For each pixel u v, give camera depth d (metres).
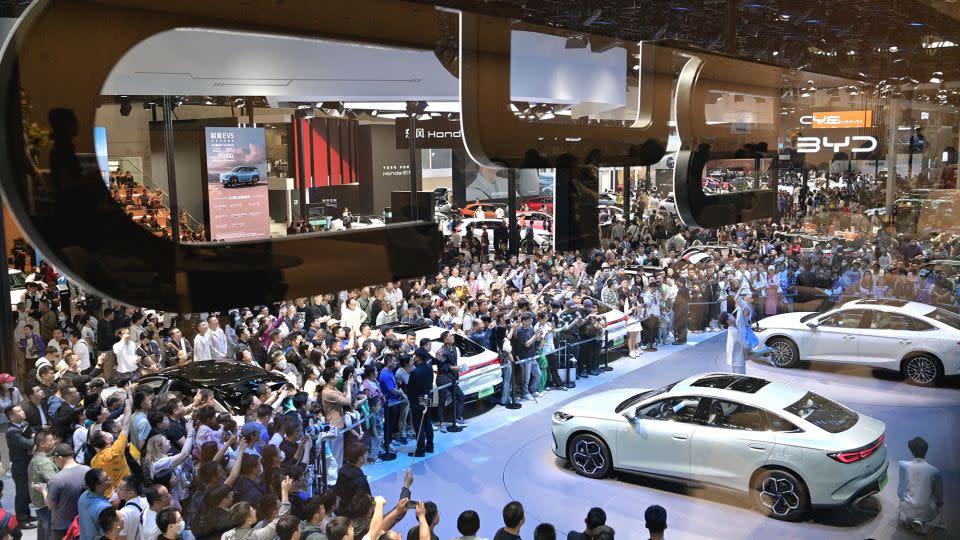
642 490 7.18
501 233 13.23
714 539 6.11
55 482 5.02
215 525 5.04
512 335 9.99
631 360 11.88
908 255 11.97
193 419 6.18
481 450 8.20
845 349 10.44
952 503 6.45
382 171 15.95
